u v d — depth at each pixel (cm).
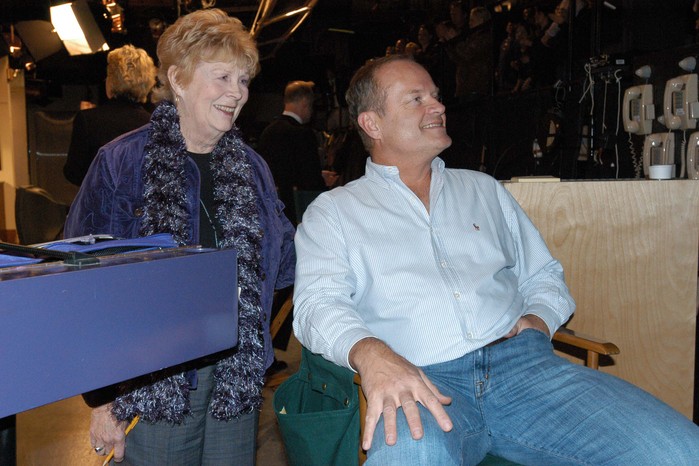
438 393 144
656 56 378
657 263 232
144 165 151
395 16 891
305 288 177
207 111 151
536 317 187
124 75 313
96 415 150
